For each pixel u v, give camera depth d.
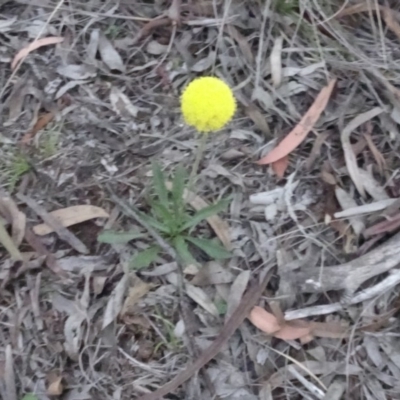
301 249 0.70
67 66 0.74
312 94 0.74
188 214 0.70
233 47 0.75
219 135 0.73
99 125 0.72
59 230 0.69
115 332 0.68
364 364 0.68
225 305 0.68
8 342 0.67
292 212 0.71
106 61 0.74
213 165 0.72
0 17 0.75
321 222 0.71
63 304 0.68
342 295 0.69
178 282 0.68
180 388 0.67
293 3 0.75
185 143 0.72
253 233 0.70
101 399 0.66
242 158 0.72
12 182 0.70
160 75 0.74
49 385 0.66
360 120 0.73
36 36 0.74
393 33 0.76
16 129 0.72
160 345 0.68
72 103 0.73
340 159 0.72
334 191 0.71
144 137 0.72
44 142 0.72
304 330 0.68
